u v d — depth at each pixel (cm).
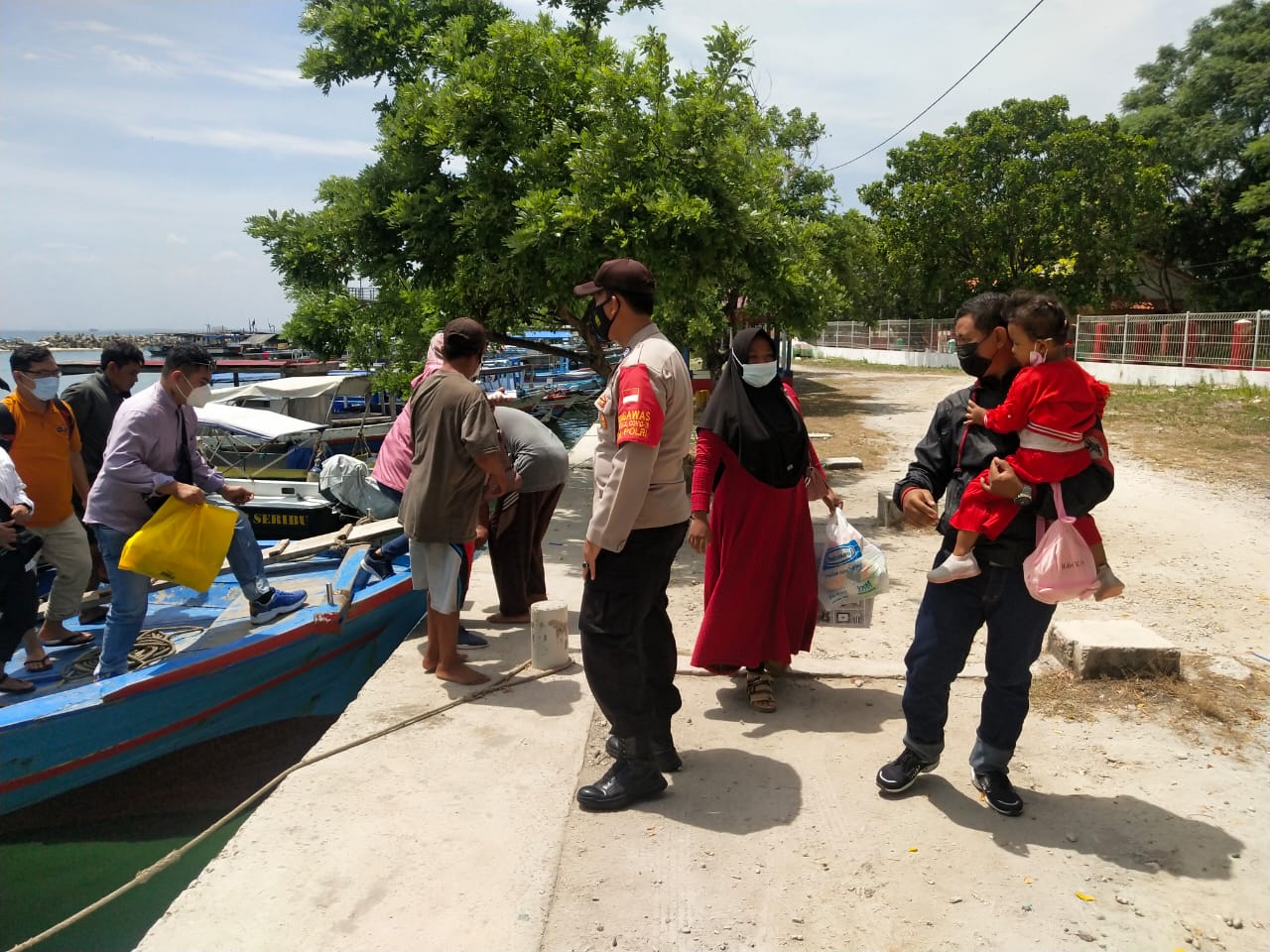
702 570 705
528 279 773
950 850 300
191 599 621
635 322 318
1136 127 3262
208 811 474
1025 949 253
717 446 395
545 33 840
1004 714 316
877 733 390
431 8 952
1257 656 485
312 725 519
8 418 507
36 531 523
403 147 848
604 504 299
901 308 4288
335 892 277
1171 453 1224
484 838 306
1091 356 2756
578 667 456
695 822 319
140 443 456
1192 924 262
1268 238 2956
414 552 442
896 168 3331
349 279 923
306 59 934
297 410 1597
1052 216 2980
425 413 421
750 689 417
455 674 437
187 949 250
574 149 784
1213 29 3222
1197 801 330
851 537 429
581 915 268
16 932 383
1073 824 315
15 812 407
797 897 276
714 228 732
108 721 423
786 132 1992
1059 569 282
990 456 302
